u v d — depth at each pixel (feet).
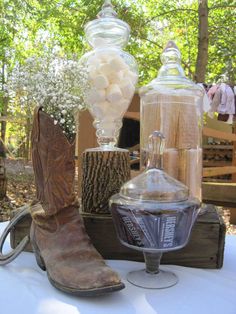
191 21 20.06
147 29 18.39
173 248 2.21
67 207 2.52
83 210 2.90
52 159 2.45
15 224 2.91
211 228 2.62
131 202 2.17
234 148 10.72
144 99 2.99
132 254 2.72
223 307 1.99
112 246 2.73
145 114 2.97
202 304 2.01
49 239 2.44
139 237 2.19
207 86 10.36
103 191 2.79
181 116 2.83
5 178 13.16
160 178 2.27
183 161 2.84
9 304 1.98
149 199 2.16
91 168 2.84
